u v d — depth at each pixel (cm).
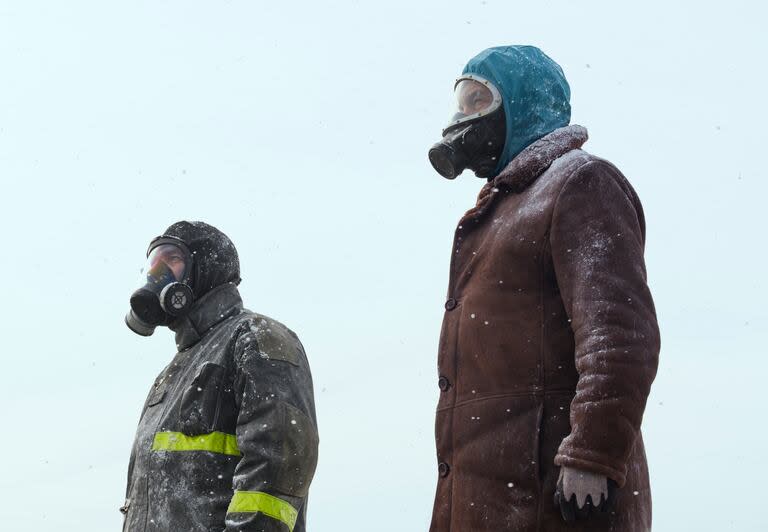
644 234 376
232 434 473
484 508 351
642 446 361
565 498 324
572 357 353
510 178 378
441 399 374
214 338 496
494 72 391
